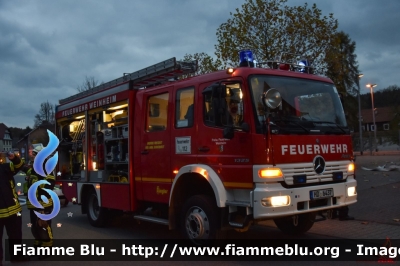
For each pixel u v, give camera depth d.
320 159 6.64
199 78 7.20
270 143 6.12
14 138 97.88
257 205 5.98
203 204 6.81
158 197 7.85
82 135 10.69
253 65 7.04
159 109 8.01
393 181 13.38
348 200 6.96
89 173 10.26
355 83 46.56
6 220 6.67
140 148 8.36
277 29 15.09
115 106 9.21
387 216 9.09
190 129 7.18
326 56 15.13
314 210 6.43
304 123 6.59
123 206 8.72
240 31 15.20
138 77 8.98
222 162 6.57
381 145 47.78
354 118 44.62
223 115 6.61
